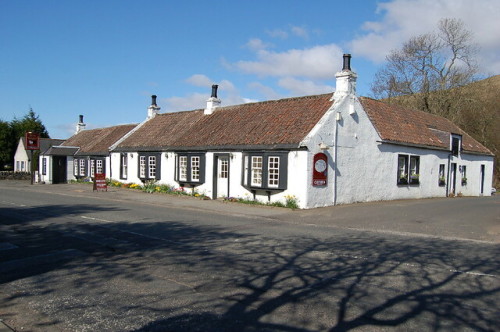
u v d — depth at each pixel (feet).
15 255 26.27
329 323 15.48
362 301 17.84
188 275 21.83
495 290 19.47
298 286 19.90
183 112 89.04
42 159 108.27
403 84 143.54
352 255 26.71
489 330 14.90
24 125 170.19
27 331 14.94
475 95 132.36
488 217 46.50
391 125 71.82
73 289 19.58
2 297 18.56
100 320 15.81
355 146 61.21
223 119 74.43
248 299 18.07
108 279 21.15
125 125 107.65
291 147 54.70
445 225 40.83
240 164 62.08
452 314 16.42
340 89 60.18
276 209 53.72
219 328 14.99
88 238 31.78
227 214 49.62
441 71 138.10
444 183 81.71
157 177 78.48
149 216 44.98
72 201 60.70
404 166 71.56
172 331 14.75
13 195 70.44
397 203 61.98
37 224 38.42
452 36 135.03
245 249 28.30
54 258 25.50
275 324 15.37
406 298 18.25
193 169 70.69
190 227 37.83
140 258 25.55
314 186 54.85
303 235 34.58
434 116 92.12
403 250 28.48
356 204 59.52
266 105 70.49
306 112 60.95
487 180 100.12
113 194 72.74
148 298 18.25
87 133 120.37
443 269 23.22
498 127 137.90
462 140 93.25
